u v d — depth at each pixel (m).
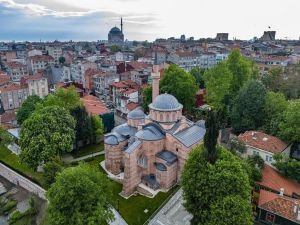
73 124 62.19
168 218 44.44
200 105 94.88
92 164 62.38
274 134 61.41
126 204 48.25
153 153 52.06
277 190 45.41
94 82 128.00
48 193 38.03
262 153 54.91
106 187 40.91
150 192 50.62
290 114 55.78
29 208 52.94
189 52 159.88
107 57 191.38
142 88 105.56
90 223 33.72
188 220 44.03
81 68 138.88
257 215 42.94
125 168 49.47
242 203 34.88
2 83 113.56
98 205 36.12
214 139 38.97
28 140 55.16
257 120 67.31
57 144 55.91
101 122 75.31
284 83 85.44
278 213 40.16
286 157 51.19
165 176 50.56
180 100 82.19
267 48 196.50
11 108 104.38
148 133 51.84
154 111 53.97
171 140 52.03
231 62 84.12
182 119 55.62
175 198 48.78
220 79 76.25
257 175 47.47
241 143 57.09
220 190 36.56
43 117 57.53
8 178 64.94
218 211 34.81
